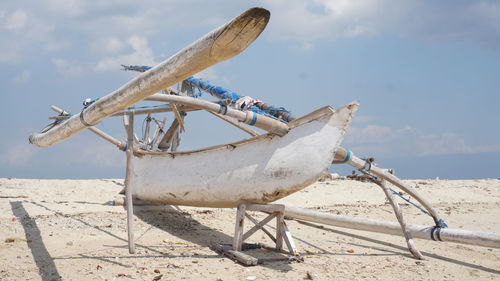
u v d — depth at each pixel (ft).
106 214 29.19
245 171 21.53
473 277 19.38
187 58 12.46
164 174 27.27
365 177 23.53
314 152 19.48
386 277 18.72
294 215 29.96
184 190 25.09
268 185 20.61
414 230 24.04
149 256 19.97
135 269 17.79
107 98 16.81
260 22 11.36
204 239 24.61
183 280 16.72
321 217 28.45
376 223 25.71
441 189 48.70
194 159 25.20
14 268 17.24
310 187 45.60
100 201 33.81
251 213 33.35
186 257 20.21
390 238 27.40
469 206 40.52
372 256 22.47
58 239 22.48
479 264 21.65
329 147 19.22
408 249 24.06
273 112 25.22
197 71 12.91
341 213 35.37
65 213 28.84
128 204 20.66
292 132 20.42
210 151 24.23
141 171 30.12
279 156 20.34
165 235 24.94
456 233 22.40
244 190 21.63
